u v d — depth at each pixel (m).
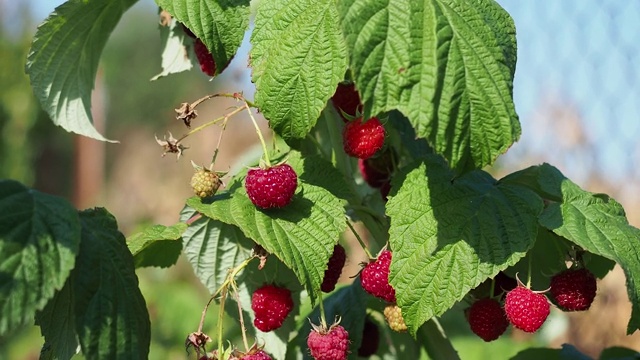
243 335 0.85
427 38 0.80
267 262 0.92
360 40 0.79
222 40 0.85
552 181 0.88
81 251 0.81
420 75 0.79
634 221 1.46
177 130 4.40
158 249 0.92
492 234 0.85
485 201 0.85
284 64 0.83
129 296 0.82
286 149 0.92
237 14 0.85
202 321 0.85
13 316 0.76
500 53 0.81
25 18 4.36
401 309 0.84
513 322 0.86
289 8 0.84
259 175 0.84
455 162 0.79
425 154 0.91
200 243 0.92
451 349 0.95
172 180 2.98
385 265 0.86
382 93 0.79
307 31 0.83
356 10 0.79
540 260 0.92
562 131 1.49
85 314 0.80
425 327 0.95
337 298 0.97
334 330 0.86
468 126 0.80
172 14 0.84
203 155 2.50
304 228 0.85
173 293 1.93
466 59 0.80
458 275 0.84
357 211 0.92
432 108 0.79
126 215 3.14
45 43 0.91
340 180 0.88
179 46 0.95
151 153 4.28
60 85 0.93
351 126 0.86
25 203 0.78
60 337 0.84
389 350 1.00
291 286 0.92
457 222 0.85
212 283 0.93
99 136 0.94
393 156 0.94
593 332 1.45
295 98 0.83
